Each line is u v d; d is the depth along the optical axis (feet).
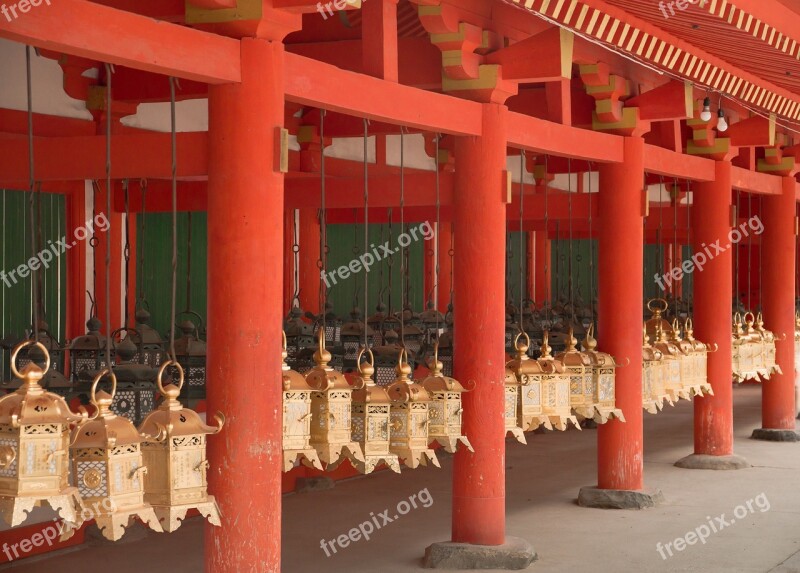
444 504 31.83
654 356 31.76
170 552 26.40
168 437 18.15
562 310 39.93
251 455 19.21
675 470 36.76
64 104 27.94
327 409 21.42
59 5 16.53
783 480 35.01
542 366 26.96
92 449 17.29
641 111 29.73
